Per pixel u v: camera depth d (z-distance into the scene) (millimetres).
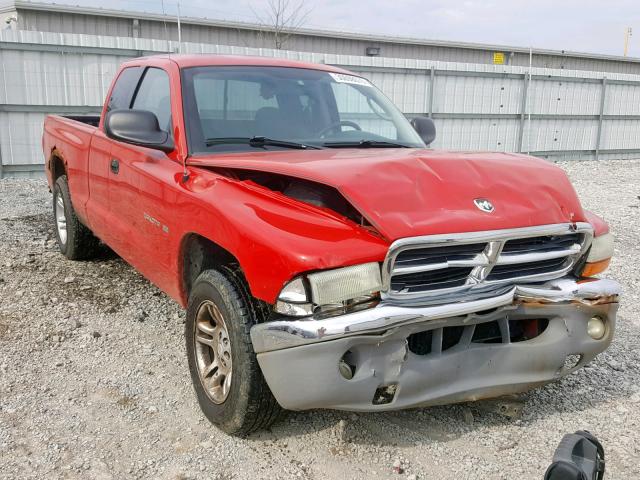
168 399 3547
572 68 34031
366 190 2775
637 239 8555
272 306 2783
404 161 3053
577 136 22641
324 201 2930
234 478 2834
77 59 13812
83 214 5375
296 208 2891
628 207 11398
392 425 3311
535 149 21875
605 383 3941
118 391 3621
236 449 3057
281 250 2627
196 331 3301
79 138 5387
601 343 3234
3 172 13484
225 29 23812
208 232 3111
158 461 2947
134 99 4637
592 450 2035
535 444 3186
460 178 3002
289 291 2619
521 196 3014
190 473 2859
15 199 10023
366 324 2582
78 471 2850
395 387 2789
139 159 4090
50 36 13422
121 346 4242
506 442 3191
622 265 7016
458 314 2744
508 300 2877
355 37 26797
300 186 3068
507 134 21078
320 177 2824
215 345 3191
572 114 22266
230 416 3012
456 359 2869
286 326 2605
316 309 2609
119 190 4395
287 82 4258
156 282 4105
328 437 3178
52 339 4293
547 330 3113
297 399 2686
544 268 3086
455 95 19688
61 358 4023
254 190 3096
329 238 2645
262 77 4211
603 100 22672
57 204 6242
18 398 3488
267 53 16766
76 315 4738
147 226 3941
